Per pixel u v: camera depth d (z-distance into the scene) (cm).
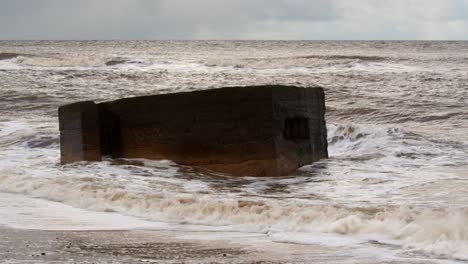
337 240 936
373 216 1033
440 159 1953
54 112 3344
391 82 4553
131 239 976
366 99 3678
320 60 5988
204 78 4850
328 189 1459
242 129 1672
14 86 4169
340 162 1856
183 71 5294
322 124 1916
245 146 1670
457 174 1658
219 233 1020
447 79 4691
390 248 875
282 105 1681
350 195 1367
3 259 838
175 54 8406
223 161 1697
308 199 1301
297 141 1747
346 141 2359
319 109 1892
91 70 5175
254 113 1658
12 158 2148
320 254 862
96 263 821
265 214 1103
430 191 1384
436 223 935
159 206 1229
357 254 855
